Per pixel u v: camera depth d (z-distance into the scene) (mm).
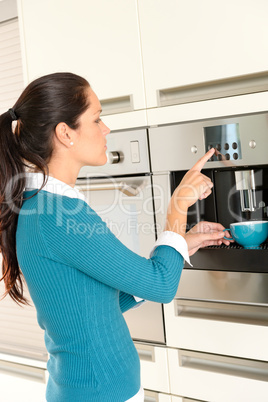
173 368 1626
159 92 1545
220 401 1543
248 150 1386
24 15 1796
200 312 1581
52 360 1103
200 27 1436
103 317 1026
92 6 1632
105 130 1128
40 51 1780
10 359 2119
